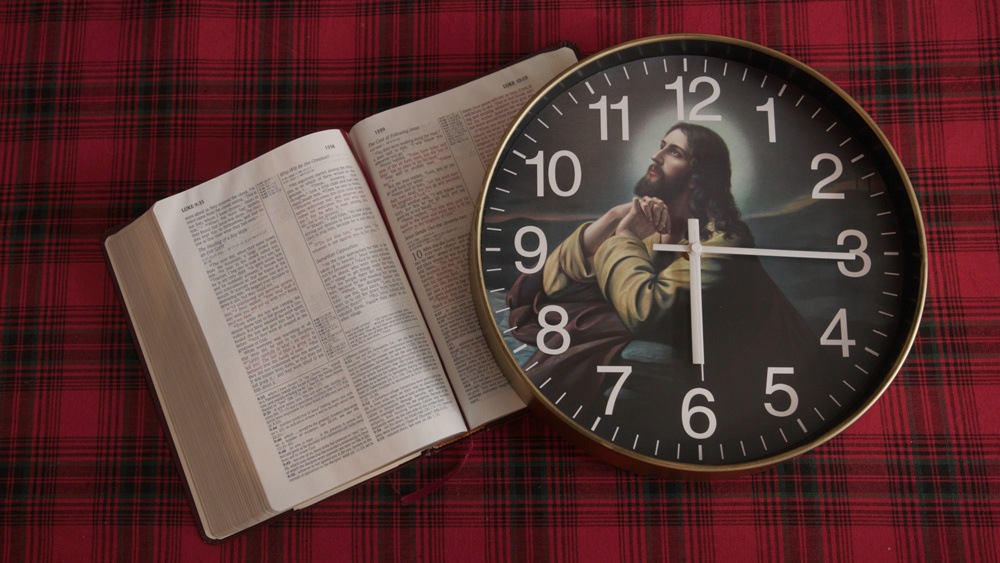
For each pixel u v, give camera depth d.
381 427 0.97
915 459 1.02
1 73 1.08
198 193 1.00
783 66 0.98
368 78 1.08
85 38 1.09
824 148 0.98
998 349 1.03
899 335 0.95
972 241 1.05
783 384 0.95
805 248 0.97
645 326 0.95
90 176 1.07
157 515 1.02
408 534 1.02
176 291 0.99
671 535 1.02
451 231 1.01
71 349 1.05
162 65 1.08
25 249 1.06
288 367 0.98
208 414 0.99
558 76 0.97
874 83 1.07
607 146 0.98
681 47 0.98
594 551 1.02
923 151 1.06
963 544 1.01
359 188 1.00
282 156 1.00
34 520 1.02
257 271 0.99
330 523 1.02
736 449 0.94
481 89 1.04
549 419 0.94
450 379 0.99
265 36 1.08
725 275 0.96
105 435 1.03
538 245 0.96
